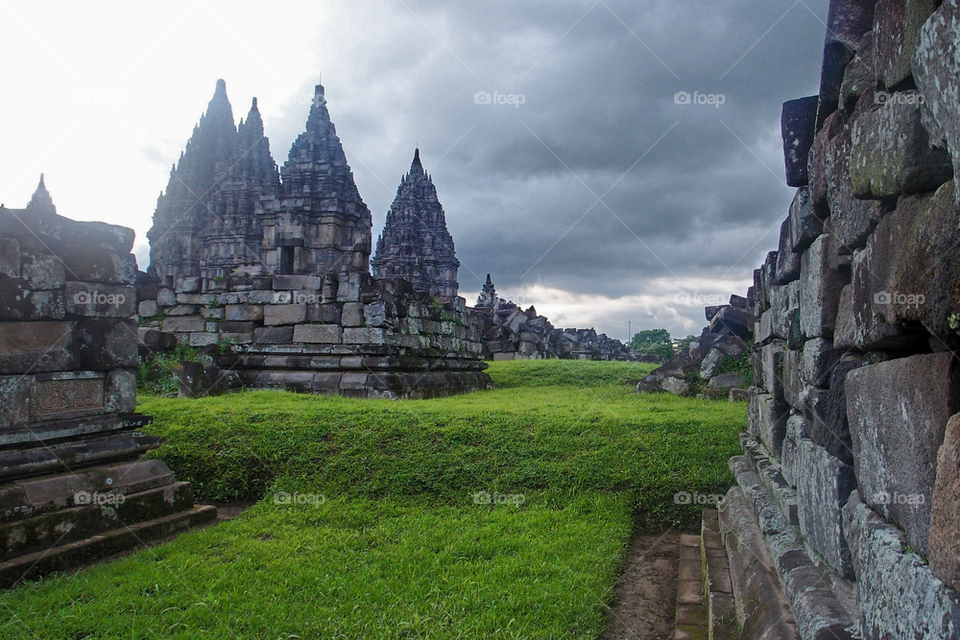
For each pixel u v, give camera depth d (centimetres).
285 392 1210
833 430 312
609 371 1861
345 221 2114
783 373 495
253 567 531
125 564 533
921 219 205
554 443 803
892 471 228
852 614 263
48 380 583
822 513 315
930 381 194
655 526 680
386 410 930
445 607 446
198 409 928
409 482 740
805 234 393
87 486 587
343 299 1373
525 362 2064
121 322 657
